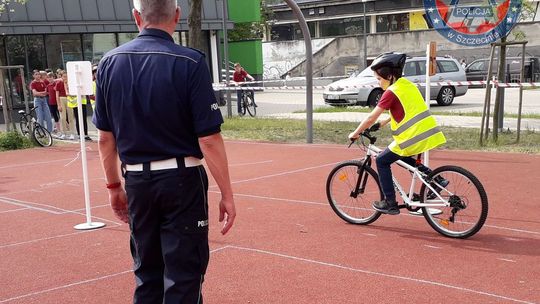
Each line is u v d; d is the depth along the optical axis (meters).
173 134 3.11
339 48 43.81
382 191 6.36
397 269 5.24
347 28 49.34
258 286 4.95
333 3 48.91
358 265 5.38
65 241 6.56
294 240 6.21
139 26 3.29
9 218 7.80
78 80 6.93
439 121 17.47
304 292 4.79
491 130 14.59
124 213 3.59
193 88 3.07
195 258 3.18
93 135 18.02
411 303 4.49
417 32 41.25
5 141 15.75
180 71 3.07
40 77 17.55
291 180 9.54
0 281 5.35
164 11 3.19
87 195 7.08
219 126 3.12
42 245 6.45
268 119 19.36
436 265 5.32
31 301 4.84
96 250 6.18
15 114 23.75
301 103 27.36
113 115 3.19
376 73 6.07
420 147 5.92
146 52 3.12
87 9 24.67
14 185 10.38
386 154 6.16
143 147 3.12
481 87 33.50
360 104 23.28
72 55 25.12
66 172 11.55
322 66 44.50
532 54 37.31
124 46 3.22
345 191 6.85
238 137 15.62
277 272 5.27
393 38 41.88
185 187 3.13
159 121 3.08
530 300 4.49
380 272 5.18
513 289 4.71
